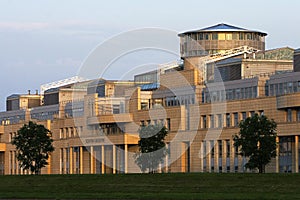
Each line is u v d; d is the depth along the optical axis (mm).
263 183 146625
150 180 163125
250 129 189625
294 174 151125
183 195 136250
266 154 187875
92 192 156000
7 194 155875
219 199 128375
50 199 143625
